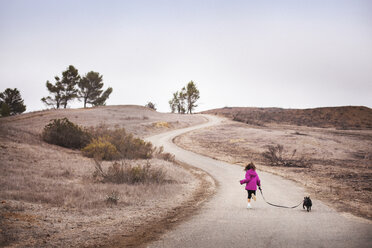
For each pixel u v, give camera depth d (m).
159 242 5.41
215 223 6.93
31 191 9.88
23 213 7.06
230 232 6.00
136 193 11.25
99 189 11.27
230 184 16.17
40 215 7.11
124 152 24.69
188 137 48.19
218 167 24.61
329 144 38.16
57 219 6.95
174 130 58.16
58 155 20.69
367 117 85.50
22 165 15.29
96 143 24.11
